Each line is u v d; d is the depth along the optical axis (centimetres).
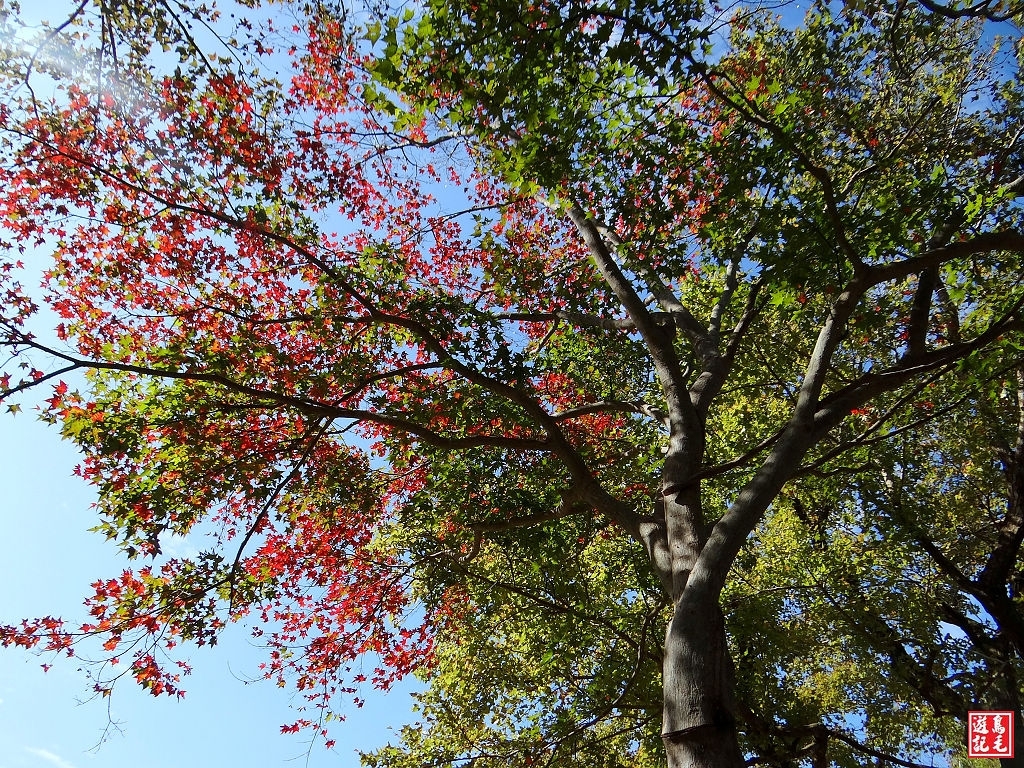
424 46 597
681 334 1097
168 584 756
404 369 750
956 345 671
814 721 1087
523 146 653
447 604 1063
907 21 903
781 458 632
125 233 860
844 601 1148
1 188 793
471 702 1098
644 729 1069
